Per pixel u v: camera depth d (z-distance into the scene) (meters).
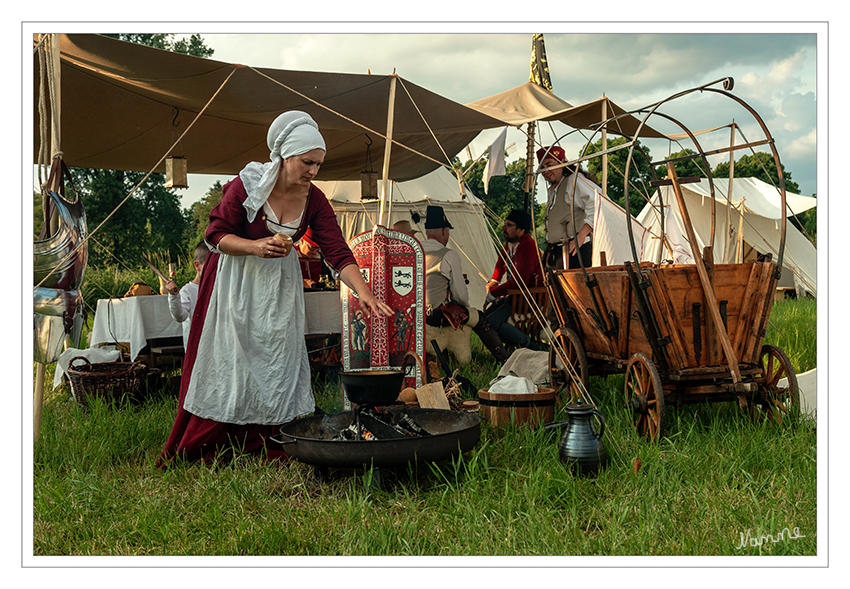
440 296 5.82
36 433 3.95
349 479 3.31
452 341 5.94
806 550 2.45
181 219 25.09
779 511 2.76
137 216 22.83
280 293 3.87
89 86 6.02
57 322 3.94
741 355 4.03
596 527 2.75
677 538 2.63
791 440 3.54
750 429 3.84
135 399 5.14
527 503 2.90
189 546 2.68
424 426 3.77
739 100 3.93
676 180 4.02
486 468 3.20
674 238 8.37
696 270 3.87
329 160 8.91
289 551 2.61
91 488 3.17
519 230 6.88
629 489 3.07
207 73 5.20
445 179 11.67
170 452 3.75
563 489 3.07
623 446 3.60
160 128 7.28
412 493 3.16
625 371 4.38
